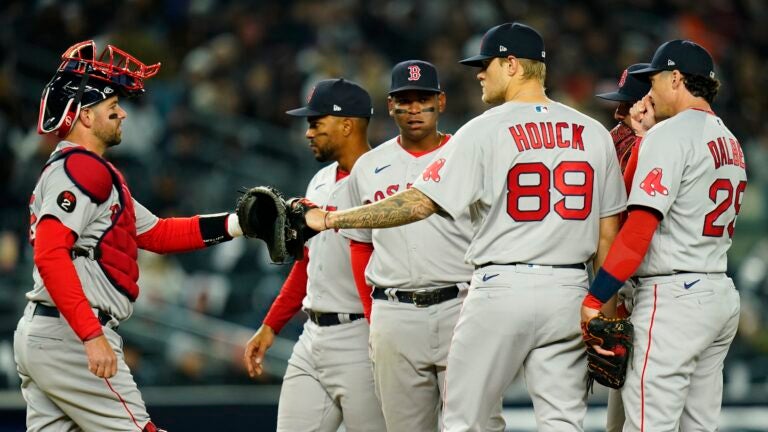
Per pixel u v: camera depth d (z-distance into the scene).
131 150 44.88
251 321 38.44
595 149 15.79
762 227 47.62
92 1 51.53
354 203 18.64
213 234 17.97
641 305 16.02
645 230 15.16
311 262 19.42
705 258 15.78
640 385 15.71
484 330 15.55
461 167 15.55
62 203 15.34
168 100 48.03
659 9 65.62
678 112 16.42
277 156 46.50
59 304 15.12
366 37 56.16
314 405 19.67
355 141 19.41
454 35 56.22
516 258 15.47
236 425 29.36
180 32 52.84
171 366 35.69
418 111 17.95
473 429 15.72
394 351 18.02
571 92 53.97
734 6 68.19
